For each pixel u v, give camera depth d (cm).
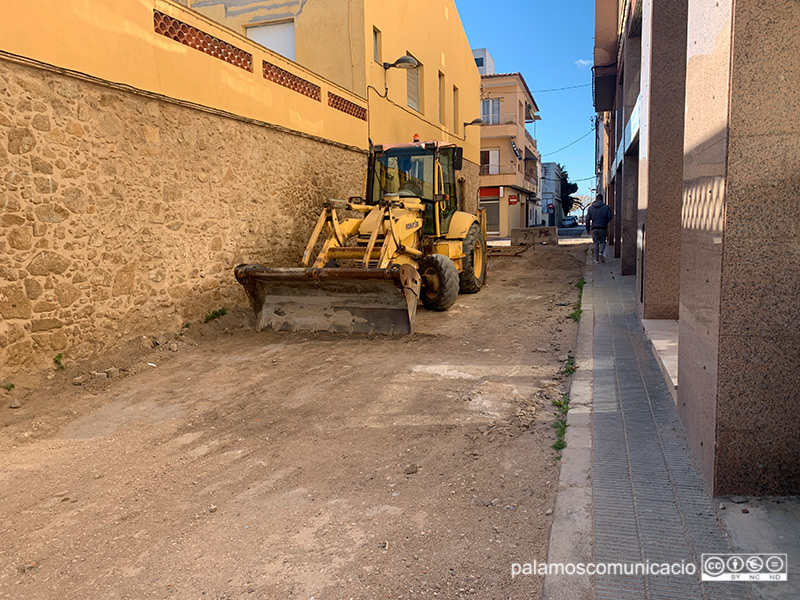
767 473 277
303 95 959
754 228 258
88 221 577
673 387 420
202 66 726
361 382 535
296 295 747
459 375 544
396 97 1367
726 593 219
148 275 652
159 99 658
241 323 771
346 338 704
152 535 297
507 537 276
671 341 545
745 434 276
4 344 500
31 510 329
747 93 251
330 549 274
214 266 758
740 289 264
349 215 1112
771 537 250
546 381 513
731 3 251
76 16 555
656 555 245
